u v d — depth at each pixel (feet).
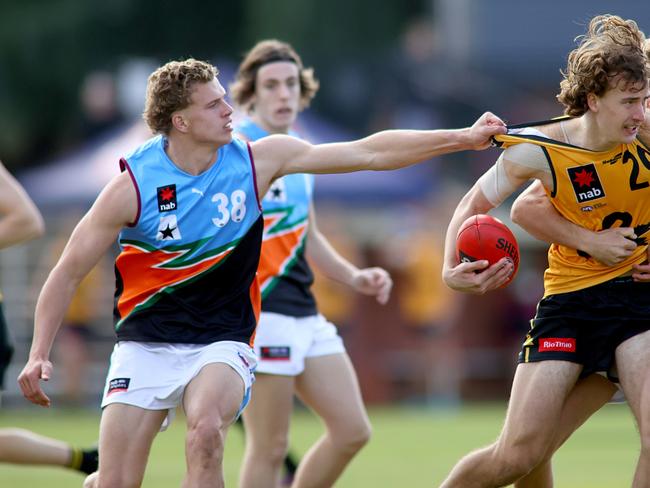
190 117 72.95
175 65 73.67
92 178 211.41
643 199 73.51
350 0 346.33
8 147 318.65
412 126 247.50
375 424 185.47
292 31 341.00
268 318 89.97
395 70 251.60
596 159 72.84
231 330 74.64
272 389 89.40
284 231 92.38
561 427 76.54
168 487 112.78
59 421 190.70
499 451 73.97
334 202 211.41
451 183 238.48
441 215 226.99
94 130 252.42
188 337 73.97
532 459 73.31
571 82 72.95
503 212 236.22
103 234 73.10
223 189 74.02
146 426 73.05
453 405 228.22
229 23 342.85
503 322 240.32
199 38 339.77
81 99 306.76
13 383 223.71
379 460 136.56
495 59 283.18
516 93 273.54
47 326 72.74
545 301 75.97
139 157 74.08
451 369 228.43
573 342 74.13
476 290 75.00
